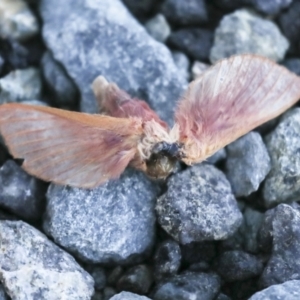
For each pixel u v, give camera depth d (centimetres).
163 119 23
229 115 21
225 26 24
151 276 21
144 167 21
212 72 21
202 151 21
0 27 24
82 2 24
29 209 21
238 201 22
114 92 22
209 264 21
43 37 24
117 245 21
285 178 22
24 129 20
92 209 21
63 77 23
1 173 22
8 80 24
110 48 23
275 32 24
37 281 20
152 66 23
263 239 21
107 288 21
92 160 20
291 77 21
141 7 25
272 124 22
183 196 21
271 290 20
